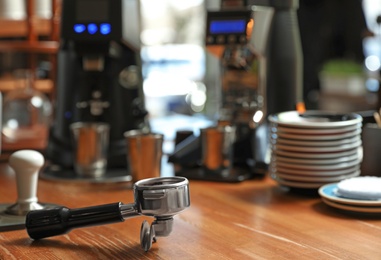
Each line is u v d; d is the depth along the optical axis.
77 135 1.67
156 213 1.02
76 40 1.70
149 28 3.90
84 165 1.67
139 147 1.55
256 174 1.70
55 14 2.21
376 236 1.14
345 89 3.70
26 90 2.26
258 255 1.03
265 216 1.29
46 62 2.48
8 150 2.03
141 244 1.07
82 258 1.04
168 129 2.38
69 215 1.10
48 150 1.83
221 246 1.09
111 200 1.45
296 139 1.44
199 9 3.85
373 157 1.53
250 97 1.73
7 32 2.35
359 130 1.49
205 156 1.65
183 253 1.05
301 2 3.16
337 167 1.44
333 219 1.26
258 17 1.67
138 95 1.82
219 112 1.78
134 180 1.58
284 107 1.73
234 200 1.43
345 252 1.04
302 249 1.06
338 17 3.42
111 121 1.79
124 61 1.80
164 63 3.75
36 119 2.23
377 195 1.27
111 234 1.17
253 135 1.72
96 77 1.79
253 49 1.67
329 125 1.42
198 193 1.50
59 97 1.82
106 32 1.69
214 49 1.70
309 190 1.47
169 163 1.79
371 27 3.55
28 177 1.28
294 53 1.74
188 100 3.05
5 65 2.40
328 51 3.58
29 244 1.12
